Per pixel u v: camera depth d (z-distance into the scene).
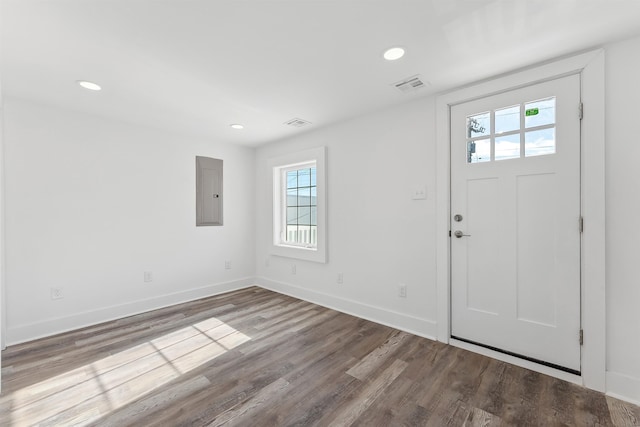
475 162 2.18
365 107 2.63
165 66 1.87
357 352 2.19
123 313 2.94
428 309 2.44
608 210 1.67
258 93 2.29
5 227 2.30
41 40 1.57
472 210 2.20
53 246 2.54
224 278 3.84
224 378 1.85
